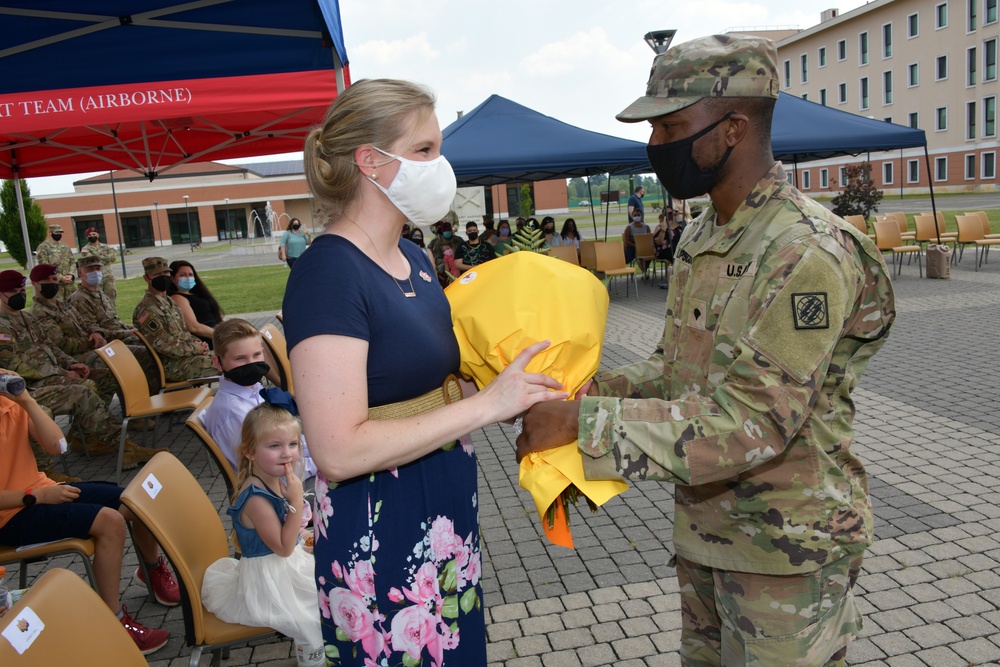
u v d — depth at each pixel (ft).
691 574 6.35
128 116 14.90
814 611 5.56
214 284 74.64
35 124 14.57
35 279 21.16
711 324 5.62
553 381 5.19
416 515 5.34
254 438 8.66
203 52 15.37
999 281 39.40
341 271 4.79
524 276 5.78
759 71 5.30
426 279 5.61
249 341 12.66
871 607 10.51
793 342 4.95
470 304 5.72
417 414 5.20
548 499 5.10
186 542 8.55
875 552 12.03
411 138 5.02
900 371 23.00
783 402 4.88
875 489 14.44
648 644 10.08
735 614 5.73
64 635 5.46
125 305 61.52
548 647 10.14
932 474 14.99
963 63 135.33
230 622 8.34
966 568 11.38
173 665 10.20
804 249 5.01
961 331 27.99
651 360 6.60
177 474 9.01
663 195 59.11
